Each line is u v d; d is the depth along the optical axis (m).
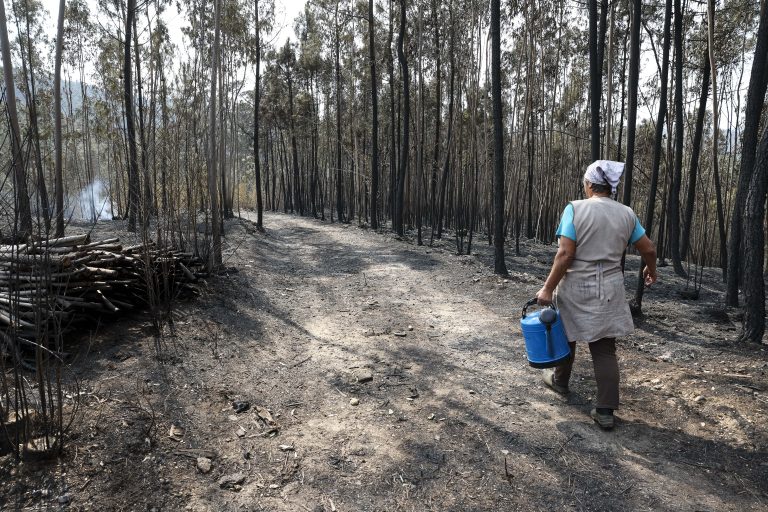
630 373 3.98
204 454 2.71
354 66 22.05
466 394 3.63
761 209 4.61
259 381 3.76
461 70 15.80
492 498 2.42
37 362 2.42
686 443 2.88
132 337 4.12
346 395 3.62
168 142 6.01
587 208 3.02
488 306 6.53
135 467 2.48
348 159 24.64
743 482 2.50
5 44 5.51
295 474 2.61
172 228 5.98
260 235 15.00
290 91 25.19
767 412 3.13
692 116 15.73
